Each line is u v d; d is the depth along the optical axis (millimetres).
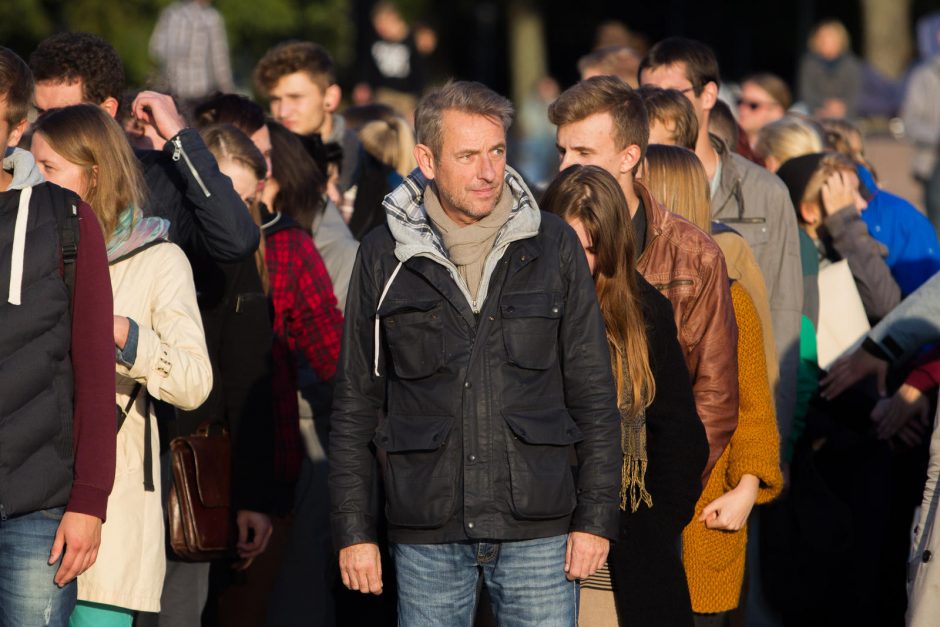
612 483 8852
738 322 10586
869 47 70125
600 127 10539
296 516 12930
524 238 8867
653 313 9656
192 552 10797
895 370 12805
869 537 12852
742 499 10328
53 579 8578
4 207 8609
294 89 15367
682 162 11109
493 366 8734
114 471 8695
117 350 9305
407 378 8828
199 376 9578
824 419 12789
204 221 10680
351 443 9086
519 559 8797
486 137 8734
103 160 9656
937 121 28844
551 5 96750
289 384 11891
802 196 14203
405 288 8875
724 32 93938
